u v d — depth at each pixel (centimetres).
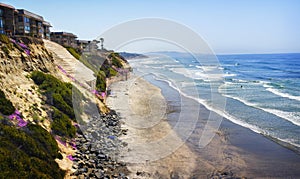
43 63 1485
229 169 1005
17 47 1331
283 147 1250
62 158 854
